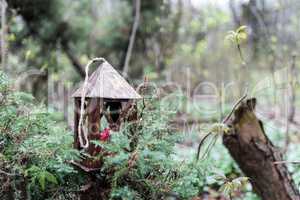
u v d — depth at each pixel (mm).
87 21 7555
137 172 2369
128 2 8594
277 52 8453
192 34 9719
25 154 2330
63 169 2268
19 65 5926
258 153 3352
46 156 2336
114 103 2527
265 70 8664
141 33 8656
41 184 2248
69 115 5160
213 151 5418
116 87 2410
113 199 2393
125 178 2389
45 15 6289
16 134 2395
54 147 2363
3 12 4688
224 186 2627
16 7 5742
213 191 4258
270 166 3365
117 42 8625
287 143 5598
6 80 2484
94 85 2400
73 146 2537
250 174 3469
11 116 2404
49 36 6508
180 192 2426
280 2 8945
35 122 2484
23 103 2652
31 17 6160
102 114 2438
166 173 2479
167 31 8977
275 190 3393
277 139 6594
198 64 10164
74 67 7664
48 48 6664
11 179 2375
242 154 3408
